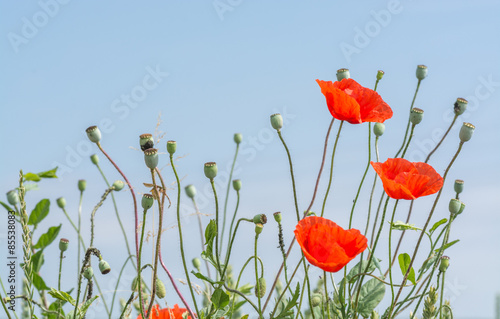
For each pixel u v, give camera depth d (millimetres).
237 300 1932
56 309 1884
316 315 1814
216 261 1755
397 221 1775
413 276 1803
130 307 1784
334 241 1690
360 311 1802
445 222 1802
